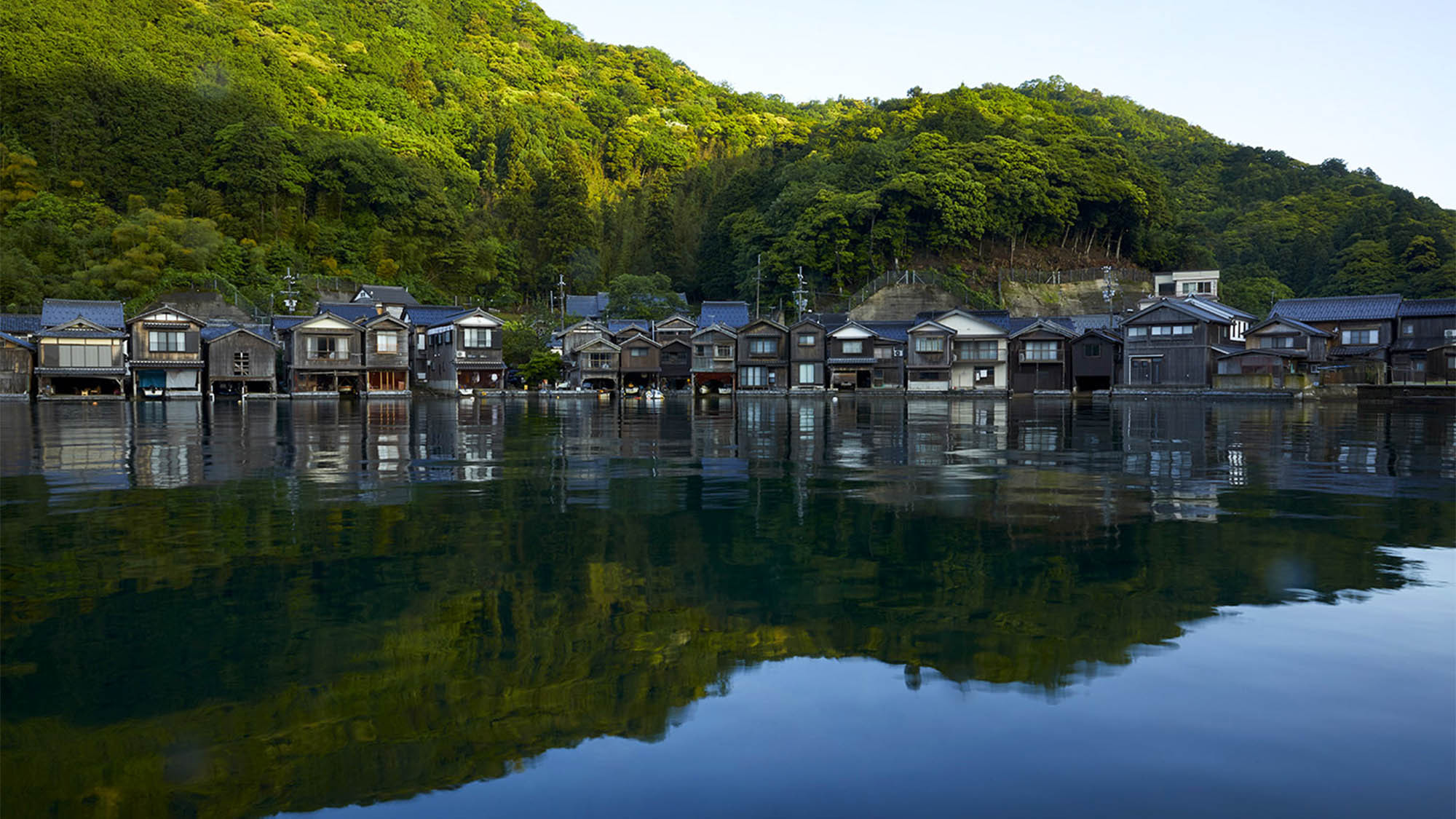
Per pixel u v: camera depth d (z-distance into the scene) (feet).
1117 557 29.01
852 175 309.83
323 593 24.86
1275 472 50.60
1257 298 298.97
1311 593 24.52
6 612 22.95
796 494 43.09
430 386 241.76
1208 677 18.30
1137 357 205.16
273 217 302.66
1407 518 35.76
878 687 17.99
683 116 549.95
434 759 15.07
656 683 18.33
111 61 313.53
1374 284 296.71
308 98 382.63
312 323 206.90
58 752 15.40
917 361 228.63
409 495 42.86
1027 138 350.23
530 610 23.34
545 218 360.48
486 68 545.85
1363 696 17.21
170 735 16.05
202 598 24.38
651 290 298.35
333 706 17.24
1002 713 16.62
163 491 43.65
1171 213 352.08
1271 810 13.16
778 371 237.86
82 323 179.22
